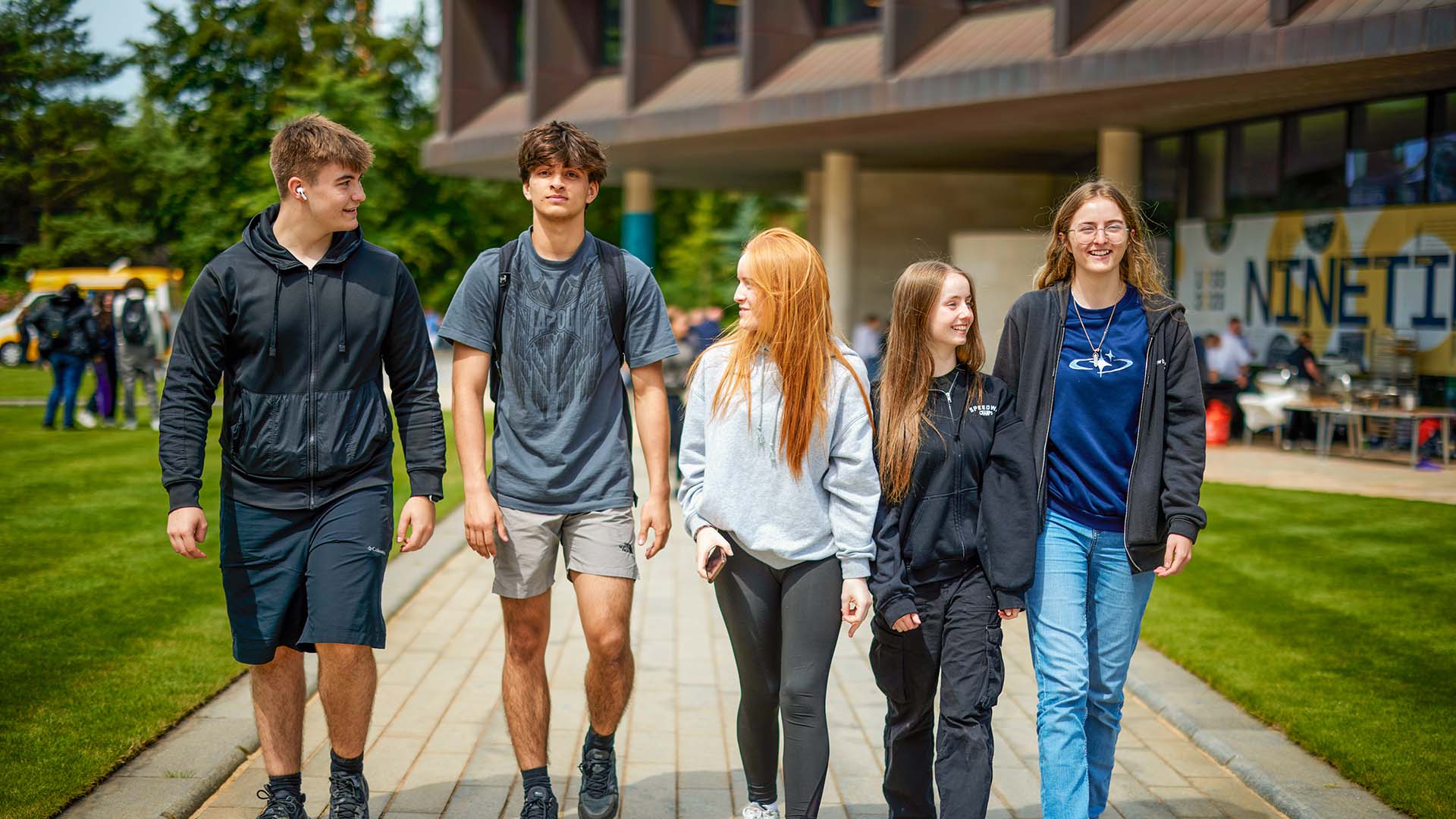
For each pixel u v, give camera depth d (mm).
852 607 3494
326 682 3596
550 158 3637
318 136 3502
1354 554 8945
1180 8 16219
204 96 23484
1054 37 17172
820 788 3502
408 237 22625
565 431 3723
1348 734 4816
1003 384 3684
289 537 3592
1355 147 17141
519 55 29000
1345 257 17125
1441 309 15984
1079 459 3617
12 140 45188
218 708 4945
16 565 7887
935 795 4406
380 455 3686
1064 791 3479
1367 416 15711
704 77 23844
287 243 3592
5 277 43625
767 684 3660
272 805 3650
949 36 19438
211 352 3555
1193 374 3586
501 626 6789
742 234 53188
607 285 3762
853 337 23656
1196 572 8320
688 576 8406
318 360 3570
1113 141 19578
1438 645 6344
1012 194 28375
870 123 20312
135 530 9242
